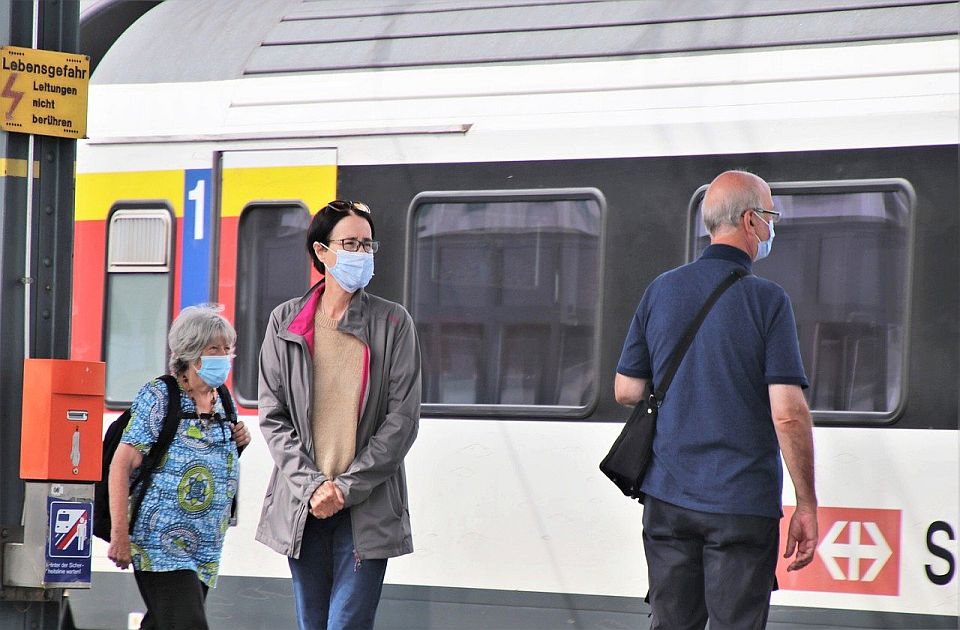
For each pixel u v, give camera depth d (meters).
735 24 17.81
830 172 17.05
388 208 19.05
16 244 14.16
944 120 16.59
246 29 20.58
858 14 17.34
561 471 18.06
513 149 18.48
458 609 18.41
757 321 12.75
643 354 13.47
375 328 14.66
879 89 16.89
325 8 20.34
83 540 13.94
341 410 14.48
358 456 14.33
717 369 12.75
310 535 14.51
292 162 19.58
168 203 20.23
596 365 17.95
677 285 13.17
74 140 14.59
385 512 14.38
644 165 17.86
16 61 14.15
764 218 13.29
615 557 17.75
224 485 14.90
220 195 19.94
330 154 19.38
